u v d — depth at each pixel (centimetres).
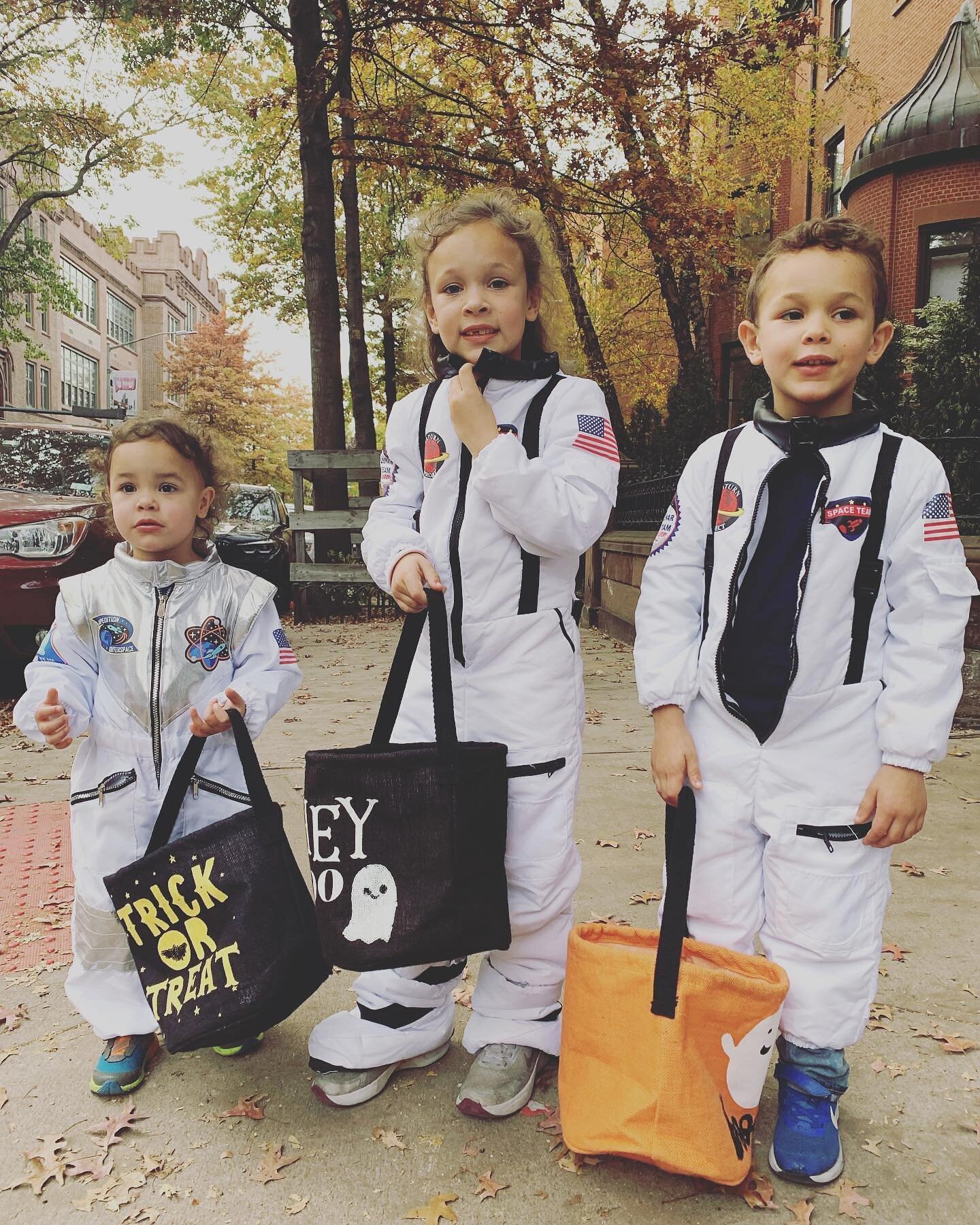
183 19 1152
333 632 955
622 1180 167
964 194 1194
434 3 1078
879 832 158
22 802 394
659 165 1157
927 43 1336
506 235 186
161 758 199
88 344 4944
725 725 170
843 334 160
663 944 157
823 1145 166
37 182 2562
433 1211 158
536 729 179
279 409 3869
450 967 194
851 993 163
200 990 180
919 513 159
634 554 804
